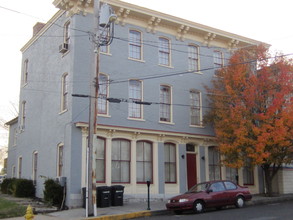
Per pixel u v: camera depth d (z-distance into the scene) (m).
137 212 16.33
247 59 23.08
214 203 17.02
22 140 28.12
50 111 22.95
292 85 21.81
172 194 22.45
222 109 22.55
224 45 26.75
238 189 18.14
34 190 23.95
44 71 24.78
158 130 22.17
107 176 20.09
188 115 24.25
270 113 21.14
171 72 23.95
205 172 24.16
